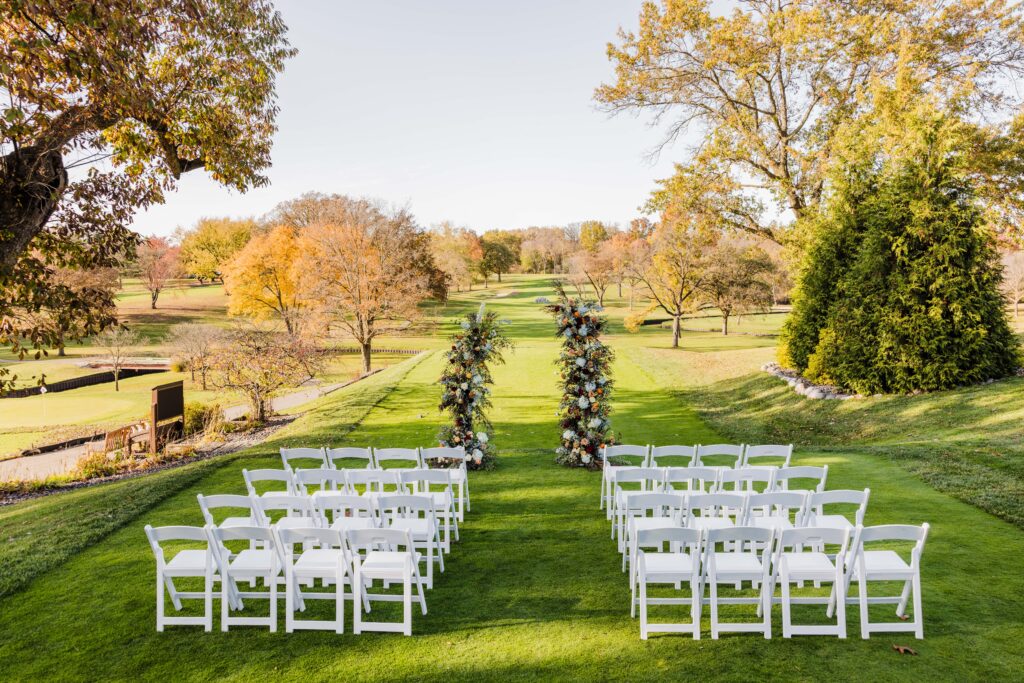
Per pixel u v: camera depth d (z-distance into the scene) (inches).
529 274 5113.2
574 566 278.8
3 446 888.9
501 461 508.1
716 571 212.5
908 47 773.9
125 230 500.4
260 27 486.9
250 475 295.7
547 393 903.1
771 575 207.6
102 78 365.4
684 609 235.5
